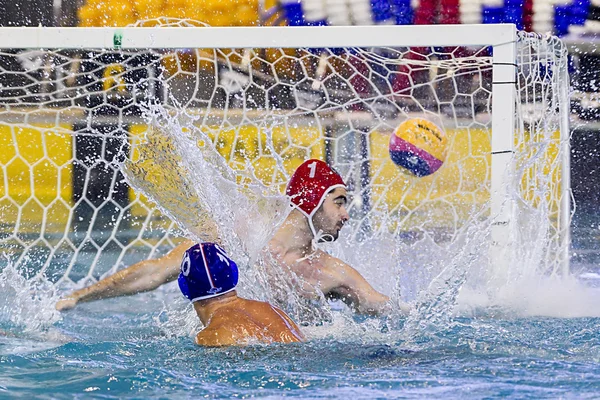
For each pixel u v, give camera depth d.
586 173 22.66
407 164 15.20
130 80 20.48
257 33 14.98
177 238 21.31
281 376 8.51
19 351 10.24
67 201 22.28
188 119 16.25
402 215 20.28
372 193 19.88
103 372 8.90
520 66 15.86
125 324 12.80
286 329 10.09
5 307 13.55
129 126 21.00
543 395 7.71
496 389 7.91
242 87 21.83
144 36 14.87
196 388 8.19
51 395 8.06
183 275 10.37
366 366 8.90
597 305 13.44
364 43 15.04
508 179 14.80
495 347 9.89
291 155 20.95
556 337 10.73
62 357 9.73
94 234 21.52
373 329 11.13
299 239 12.33
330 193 12.29
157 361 9.40
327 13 24.89
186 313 12.77
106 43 14.88
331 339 10.26
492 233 14.56
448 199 20.75
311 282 12.23
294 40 15.06
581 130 22.52
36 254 19.27
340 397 7.73
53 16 23.45
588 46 22.69
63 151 22.08
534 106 16.06
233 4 24.05
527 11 24.66
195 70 21.84
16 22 23.38
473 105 19.14
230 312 10.16
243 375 8.58
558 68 16.02
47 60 21.03
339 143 21.05
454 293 12.54
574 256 19.03
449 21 24.94
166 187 12.91
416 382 8.21
